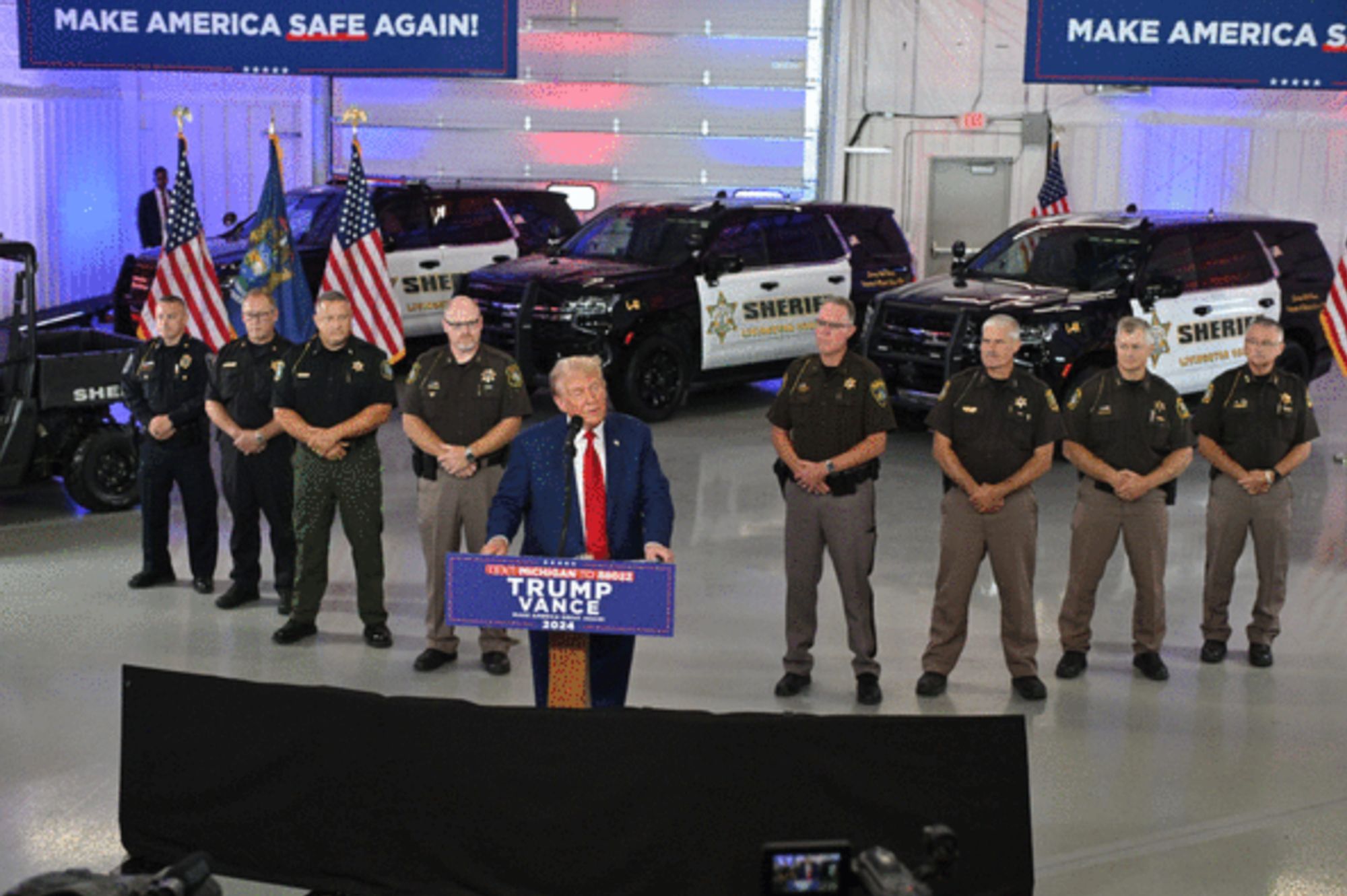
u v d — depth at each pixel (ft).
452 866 14.16
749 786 13.93
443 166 59.67
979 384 21.86
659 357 42.11
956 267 39.60
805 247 45.65
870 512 21.77
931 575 28.55
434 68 34.86
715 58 57.93
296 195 49.21
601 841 14.01
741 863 13.85
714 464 37.55
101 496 31.78
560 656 15.51
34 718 20.49
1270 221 41.93
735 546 30.22
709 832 13.93
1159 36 33.09
